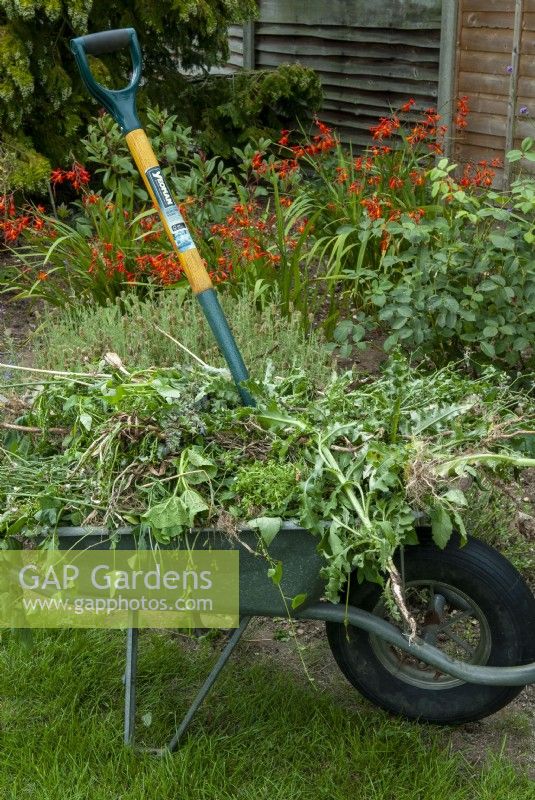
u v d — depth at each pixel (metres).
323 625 3.17
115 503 2.30
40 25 6.17
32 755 2.55
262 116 7.96
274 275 4.69
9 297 5.46
